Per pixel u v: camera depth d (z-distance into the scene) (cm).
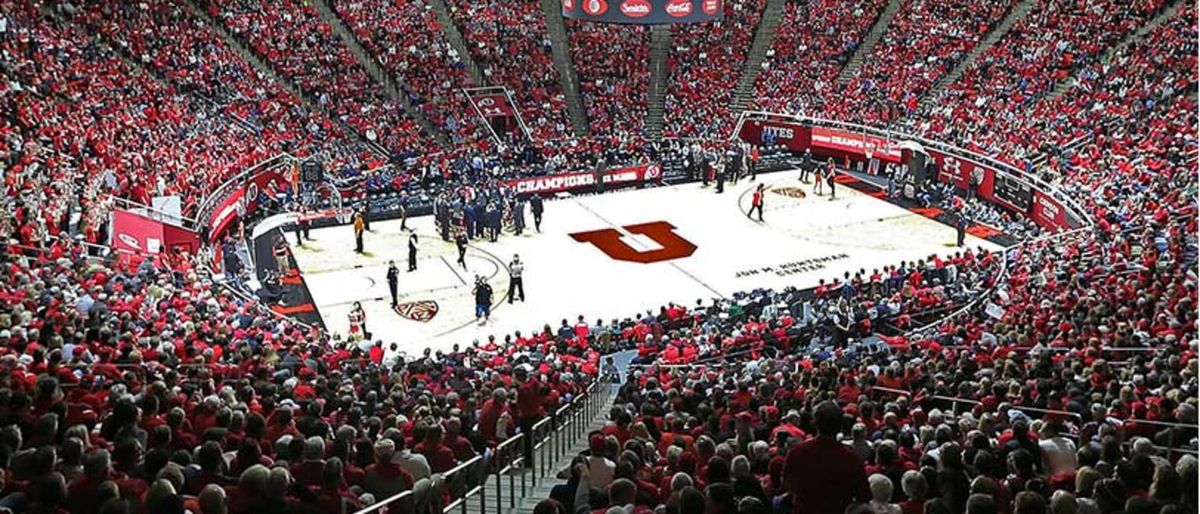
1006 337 2355
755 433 1420
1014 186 4459
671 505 920
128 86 4238
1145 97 4516
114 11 4628
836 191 4962
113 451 1084
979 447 1165
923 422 1517
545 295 3619
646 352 2855
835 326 2909
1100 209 3825
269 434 1298
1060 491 859
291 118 4828
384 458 1081
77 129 3653
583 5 4784
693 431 1477
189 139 4209
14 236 2891
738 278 3788
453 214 4100
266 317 2861
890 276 3378
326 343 2714
